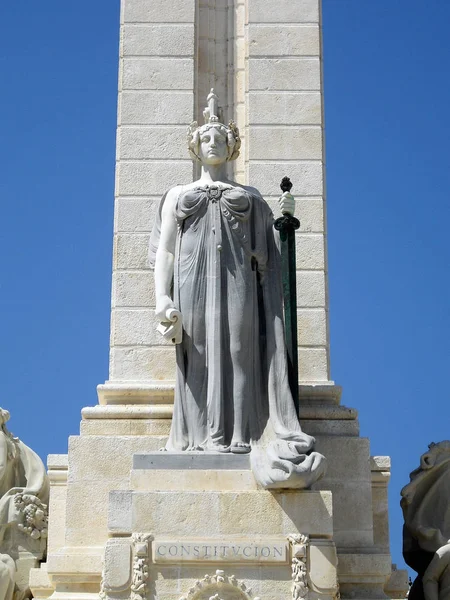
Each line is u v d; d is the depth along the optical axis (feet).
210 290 52.47
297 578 48.47
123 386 56.39
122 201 59.98
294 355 52.24
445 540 55.72
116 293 58.59
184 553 48.78
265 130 61.16
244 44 63.36
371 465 55.01
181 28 62.75
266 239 53.78
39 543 56.34
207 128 54.75
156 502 49.47
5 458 57.26
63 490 55.26
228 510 49.34
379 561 51.78
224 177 55.11
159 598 48.60
